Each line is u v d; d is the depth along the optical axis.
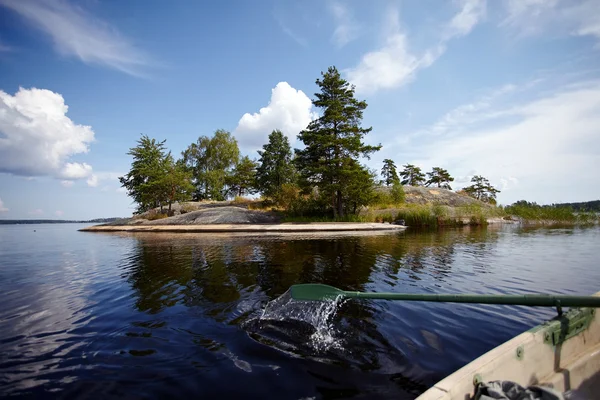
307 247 12.24
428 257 9.54
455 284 6.15
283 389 2.63
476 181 58.50
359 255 9.99
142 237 20.62
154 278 7.12
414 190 41.53
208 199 46.25
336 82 25.20
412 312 4.54
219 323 4.18
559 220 28.23
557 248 11.21
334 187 24.88
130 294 5.82
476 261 8.74
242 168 43.41
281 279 6.72
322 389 2.62
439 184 59.06
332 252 10.75
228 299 5.29
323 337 3.66
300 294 4.01
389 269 7.69
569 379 2.40
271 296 5.42
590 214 27.31
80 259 10.66
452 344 3.45
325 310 4.65
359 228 21.81
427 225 25.70
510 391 1.82
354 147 24.61
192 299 5.36
